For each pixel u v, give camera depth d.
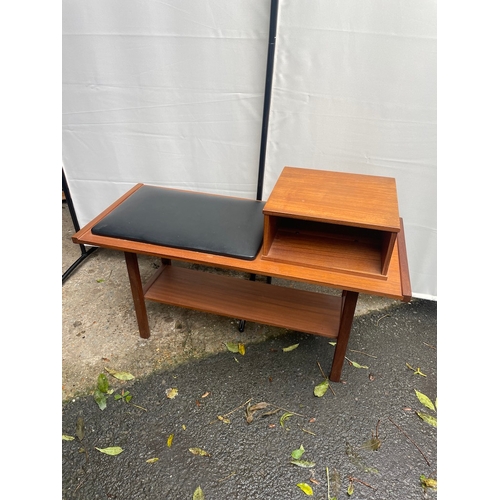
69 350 1.70
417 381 1.59
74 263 2.24
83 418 1.42
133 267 1.54
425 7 1.36
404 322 1.91
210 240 1.36
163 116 1.84
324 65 1.54
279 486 1.22
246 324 1.88
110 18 1.61
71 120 1.93
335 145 1.74
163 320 1.89
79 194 2.18
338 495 1.21
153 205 1.58
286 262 1.28
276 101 1.67
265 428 1.39
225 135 1.83
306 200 1.26
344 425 1.41
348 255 1.30
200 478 1.24
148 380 1.57
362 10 1.41
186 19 1.56
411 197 1.79
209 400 1.50
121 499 1.19
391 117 1.61
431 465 1.29
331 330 1.53
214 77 1.68
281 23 1.48
